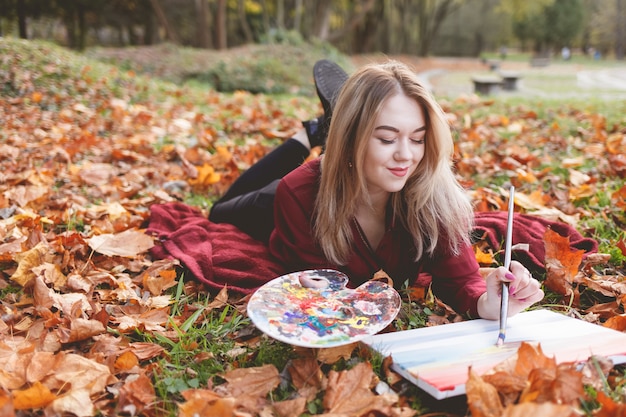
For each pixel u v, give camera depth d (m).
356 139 2.28
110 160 5.16
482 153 5.39
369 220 2.56
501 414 1.69
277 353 2.19
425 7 40.50
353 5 31.78
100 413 1.87
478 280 2.48
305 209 2.59
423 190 2.39
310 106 9.70
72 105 7.91
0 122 6.74
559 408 1.57
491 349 2.04
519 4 40.97
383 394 1.88
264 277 2.86
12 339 2.27
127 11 22.98
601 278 2.78
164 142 6.01
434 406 1.89
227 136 6.49
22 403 1.84
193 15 25.22
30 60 9.15
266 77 14.71
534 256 2.99
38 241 3.11
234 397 1.90
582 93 16.00
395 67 2.31
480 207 3.77
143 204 4.02
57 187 4.45
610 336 2.11
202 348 2.28
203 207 4.09
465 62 43.84
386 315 2.12
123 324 2.39
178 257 2.99
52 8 17.36
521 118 7.83
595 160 5.09
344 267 2.57
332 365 2.11
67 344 2.28
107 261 3.04
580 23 51.88
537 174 4.62
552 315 2.31
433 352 2.03
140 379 1.95
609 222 3.50
